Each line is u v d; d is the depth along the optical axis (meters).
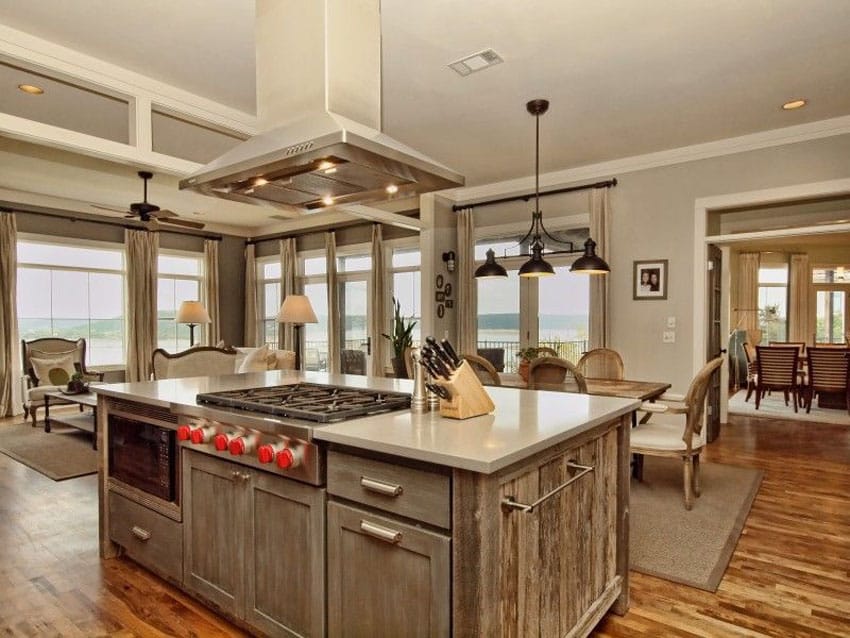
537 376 3.48
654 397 3.68
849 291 9.72
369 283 7.77
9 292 6.60
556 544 1.69
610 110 4.08
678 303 5.03
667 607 2.18
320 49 2.04
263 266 9.34
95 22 2.87
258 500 1.89
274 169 2.04
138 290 7.83
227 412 2.00
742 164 4.68
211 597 2.09
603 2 2.68
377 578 1.55
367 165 2.04
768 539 2.83
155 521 2.37
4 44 2.92
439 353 1.89
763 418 6.28
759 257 9.66
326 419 1.77
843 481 3.82
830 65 3.36
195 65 3.36
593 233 5.43
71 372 6.60
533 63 3.33
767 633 1.99
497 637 1.40
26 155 5.10
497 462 1.32
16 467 4.29
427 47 3.12
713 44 3.10
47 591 2.34
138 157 3.48
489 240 6.41
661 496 3.49
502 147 4.96
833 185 4.27
